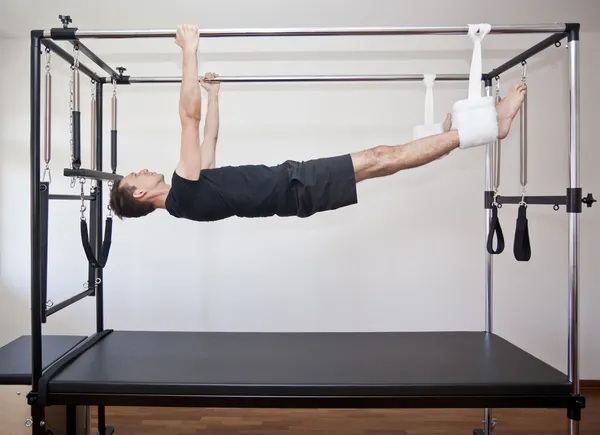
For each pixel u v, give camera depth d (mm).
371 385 1628
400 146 1713
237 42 2867
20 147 2904
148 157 2912
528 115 2910
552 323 2953
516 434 2398
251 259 2934
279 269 2936
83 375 1706
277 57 2895
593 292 2938
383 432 2428
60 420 1920
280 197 1749
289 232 2926
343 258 2936
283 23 2730
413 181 2912
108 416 2619
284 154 2918
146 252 2934
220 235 2926
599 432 2426
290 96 2908
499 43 2844
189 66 1625
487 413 2334
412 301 2941
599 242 2926
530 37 2832
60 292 2930
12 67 2885
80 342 2180
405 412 2688
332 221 2922
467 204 2924
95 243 2240
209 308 2945
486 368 1799
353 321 2945
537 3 2574
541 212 2930
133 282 2938
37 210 1653
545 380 1671
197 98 1648
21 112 2896
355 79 2268
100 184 2279
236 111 2910
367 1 2547
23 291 2934
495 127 1657
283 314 2945
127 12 2615
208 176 1750
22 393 1822
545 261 2941
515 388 1636
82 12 2611
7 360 1938
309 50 2875
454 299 2943
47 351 2037
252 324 2945
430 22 2721
